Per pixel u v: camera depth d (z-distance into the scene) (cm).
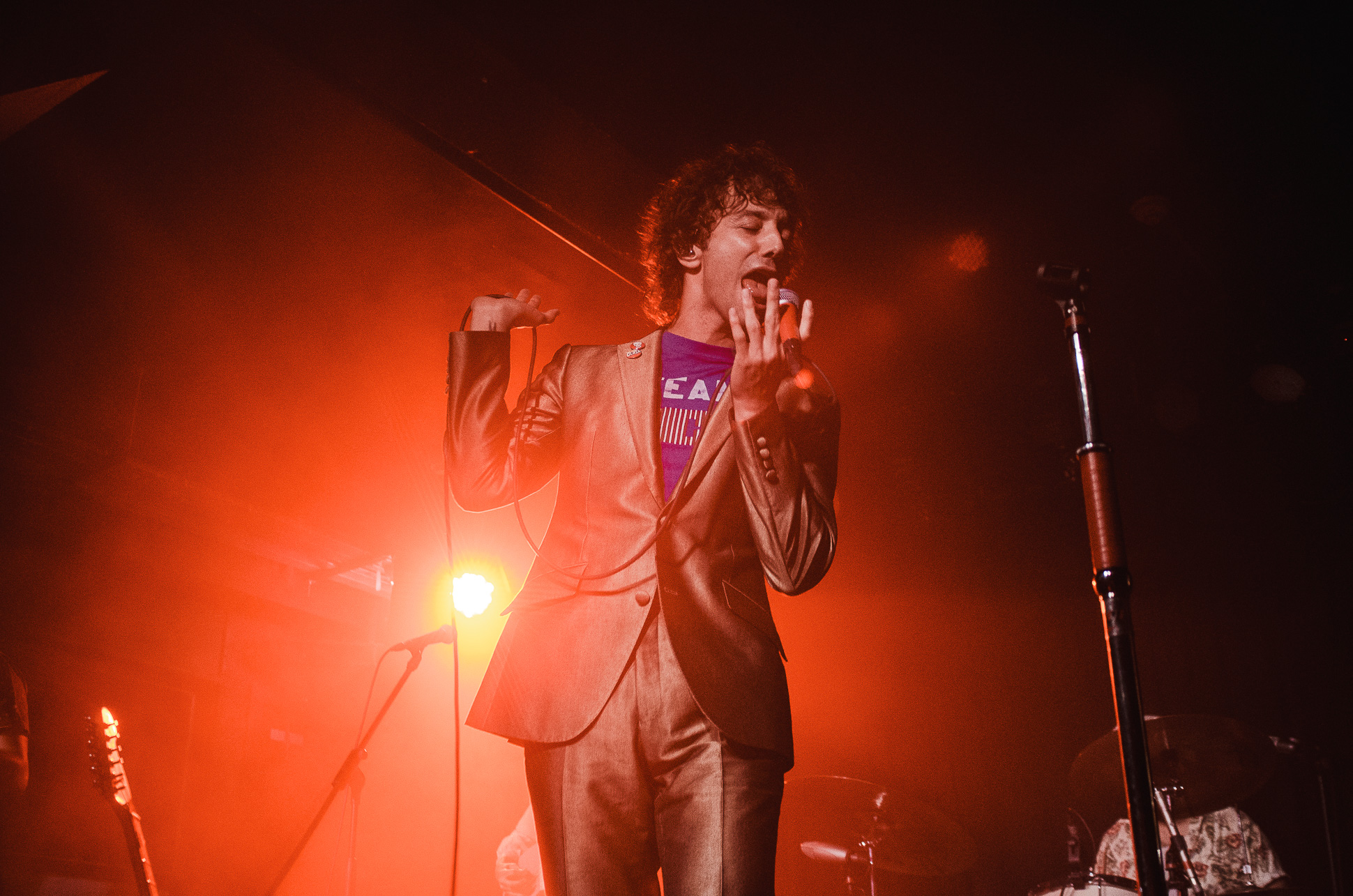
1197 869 489
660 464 163
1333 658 657
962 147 604
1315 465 689
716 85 558
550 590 160
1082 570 745
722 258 182
